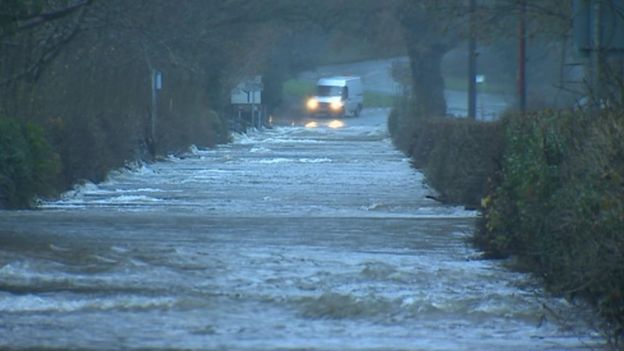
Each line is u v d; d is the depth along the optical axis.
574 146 47.41
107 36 126.75
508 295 47.09
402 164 161.62
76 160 115.38
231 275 51.78
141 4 121.88
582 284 41.25
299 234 68.50
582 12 65.44
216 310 44.03
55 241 62.06
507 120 75.06
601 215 38.81
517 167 56.28
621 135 40.16
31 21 87.38
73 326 40.84
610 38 64.00
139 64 151.12
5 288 47.81
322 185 124.19
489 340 39.69
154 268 53.09
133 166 143.12
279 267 54.06
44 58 113.50
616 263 38.06
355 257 57.97
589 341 39.78
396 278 51.53
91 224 73.00
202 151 195.25
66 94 125.44
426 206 97.38
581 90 93.50
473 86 153.38
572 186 43.94
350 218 80.50
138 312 43.56
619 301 38.53
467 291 48.59
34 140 97.25
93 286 48.56
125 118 144.00
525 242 54.09
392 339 39.47
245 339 39.03
